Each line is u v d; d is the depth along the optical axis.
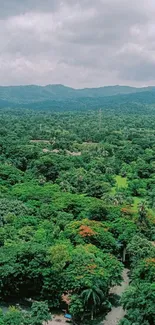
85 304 68.44
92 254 75.88
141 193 140.38
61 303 73.38
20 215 100.75
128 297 67.62
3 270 69.88
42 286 70.88
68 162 170.38
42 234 88.12
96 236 85.94
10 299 73.12
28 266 71.12
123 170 170.75
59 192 124.38
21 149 182.50
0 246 83.06
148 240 92.69
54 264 71.06
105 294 72.00
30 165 166.38
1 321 57.38
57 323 67.75
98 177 152.25
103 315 71.75
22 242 81.06
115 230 93.94
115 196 122.62
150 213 106.50
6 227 90.94
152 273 71.56
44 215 103.50
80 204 110.62
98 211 100.44
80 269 70.31
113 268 74.06
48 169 155.50
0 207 103.44
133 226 94.75
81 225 90.06
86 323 68.94
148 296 65.56
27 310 69.38
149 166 167.62
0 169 144.12
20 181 140.00
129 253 88.12
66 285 69.50
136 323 62.50
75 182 140.62
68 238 87.44
